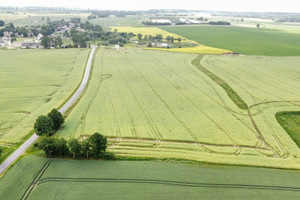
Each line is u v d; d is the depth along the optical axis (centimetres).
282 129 5556
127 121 5719
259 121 5881
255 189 3694
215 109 6462
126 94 7331
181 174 3956
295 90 7988
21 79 8544
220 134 5284
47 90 7588
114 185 3678
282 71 10169
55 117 5194
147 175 3906
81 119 5759
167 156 4447
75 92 7444
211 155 4531
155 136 5141
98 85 8062
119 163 4184
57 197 3441
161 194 3544
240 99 7200
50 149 4166
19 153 4412
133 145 4809
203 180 3838
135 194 3528
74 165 4075
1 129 5269
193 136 5184
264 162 4350
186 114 6147
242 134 5306
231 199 3500
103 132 5222
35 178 3781
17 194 3491
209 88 8019
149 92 7544
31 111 6153
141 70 9912
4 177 3781
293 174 4041
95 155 4219
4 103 6550
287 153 4703
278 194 3619
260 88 8156
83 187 3625
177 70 10056
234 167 4178
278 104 6875
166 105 6644
